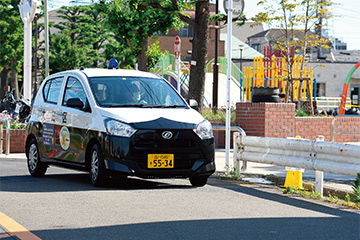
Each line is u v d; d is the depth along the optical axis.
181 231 6.86
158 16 29.61
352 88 80.31
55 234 6.67
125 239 6.44
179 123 10.66
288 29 34.41
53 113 12.34
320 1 33.31
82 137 11.19
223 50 83.69
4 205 8.62
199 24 24.02
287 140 11.21
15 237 6.52
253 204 9.11
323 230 7.16
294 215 8.22
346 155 9.88
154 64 33.44
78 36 76.00
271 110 19.64
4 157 17.81
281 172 13.35
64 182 11.73
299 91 31.11
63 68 71.81
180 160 10.55
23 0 27.02
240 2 13.59
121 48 65.50
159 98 11.73
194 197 9.64
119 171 10.34
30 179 12.37
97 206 8.55
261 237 6.64
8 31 65.69
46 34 33.84
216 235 6.68
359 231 7.20
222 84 50.62
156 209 8.34
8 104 26.19
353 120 22.05
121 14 29.92
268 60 32.88
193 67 24.20
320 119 21.33
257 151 12.30
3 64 66.62
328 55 91.38
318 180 10.62
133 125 10.41
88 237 6.53
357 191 9.56
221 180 12.59
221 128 13.45
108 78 11.80
